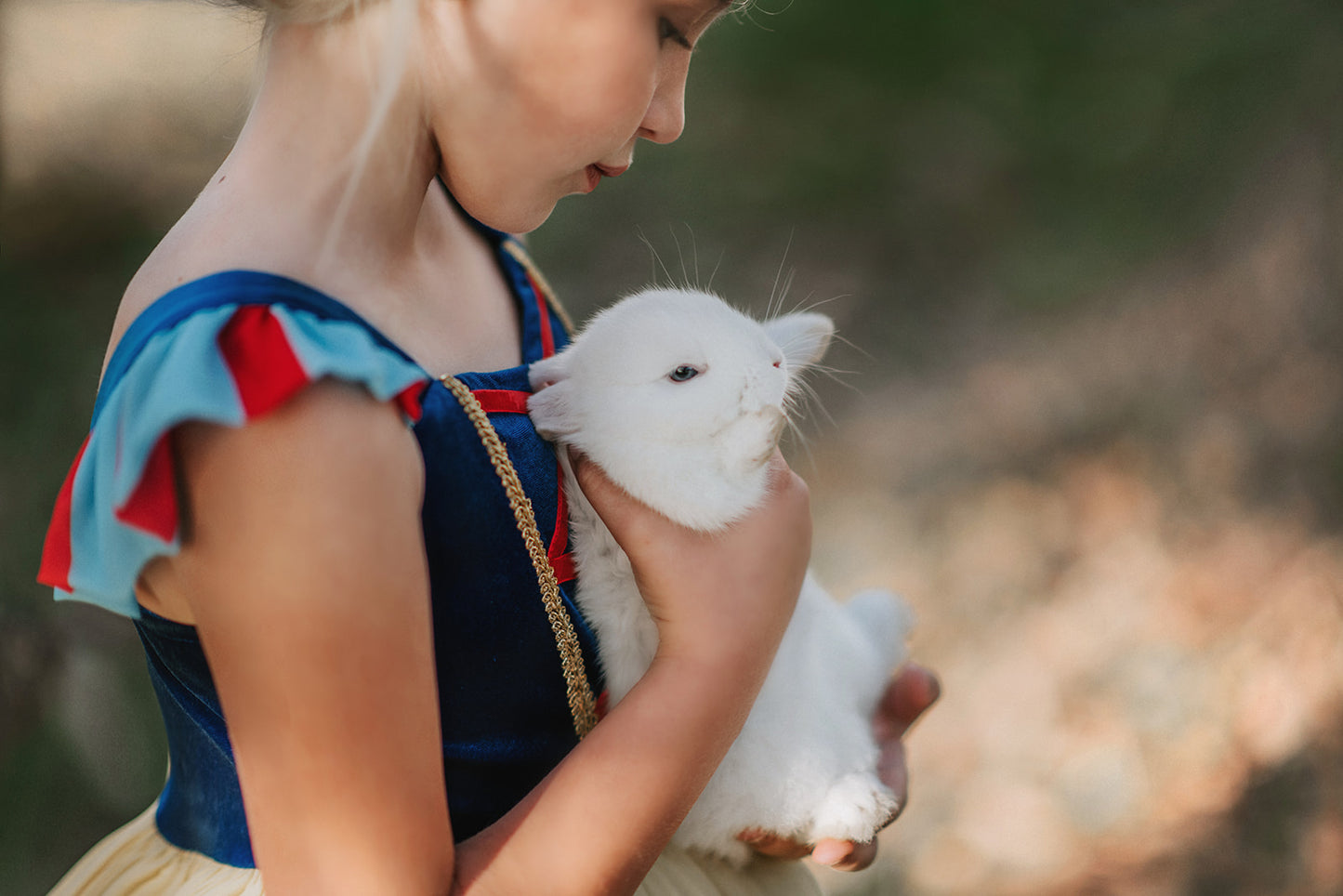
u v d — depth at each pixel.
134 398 0.83
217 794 1.09
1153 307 4.14
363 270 1.01
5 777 2.53
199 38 5.32
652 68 0.99
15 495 3.04
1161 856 2.68
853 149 4.86
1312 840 2.63
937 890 2.69
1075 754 2.96
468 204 1.05
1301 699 2.88
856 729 1.36
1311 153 3.76
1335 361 3.48
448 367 1.10
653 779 0.96
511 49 0.95
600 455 1.16
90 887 1.16
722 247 4.79
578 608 1.19
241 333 0.84
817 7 4.76
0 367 3.57
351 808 0.84
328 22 0.97
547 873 0.92
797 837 1.26
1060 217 4.57
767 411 1.18
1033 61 4.57
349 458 0.83
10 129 4.59
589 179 1.10
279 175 0.98
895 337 4.45
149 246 4.28
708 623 1.05
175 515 0.82
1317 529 3.26
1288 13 4.07
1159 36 4.39
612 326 1.29
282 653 0.82
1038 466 3.86
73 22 5.36
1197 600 3.24
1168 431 3.79
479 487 1.01
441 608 0.99
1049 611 3.35
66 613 2.78
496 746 1.06
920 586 3.50
